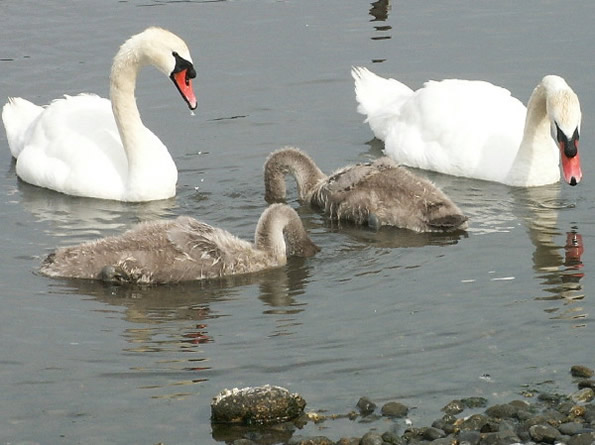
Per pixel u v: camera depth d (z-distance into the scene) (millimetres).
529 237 16000
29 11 24500
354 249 15789
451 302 14023
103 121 18906
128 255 14750
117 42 23031
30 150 18734
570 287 14352
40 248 15852
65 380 12375
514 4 24594
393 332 13281
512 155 18469
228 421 11609
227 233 15266
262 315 13797
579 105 18281
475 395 12016
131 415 11750
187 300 14281
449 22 23828
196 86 21453
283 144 19594
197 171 18688
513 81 21219
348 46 22859
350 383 12250
